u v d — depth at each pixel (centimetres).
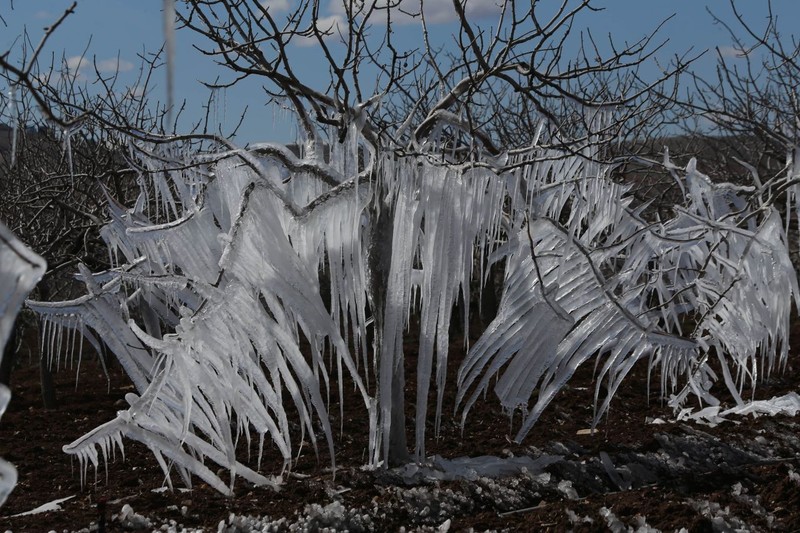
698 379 998
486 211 739
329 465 823
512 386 758
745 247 905
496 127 1327
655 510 645
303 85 727
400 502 672
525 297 753
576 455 836
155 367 664
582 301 759
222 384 654
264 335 663
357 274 719
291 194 772
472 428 995
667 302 826
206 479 683
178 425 679
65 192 1029
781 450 855
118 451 948
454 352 1532
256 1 678
